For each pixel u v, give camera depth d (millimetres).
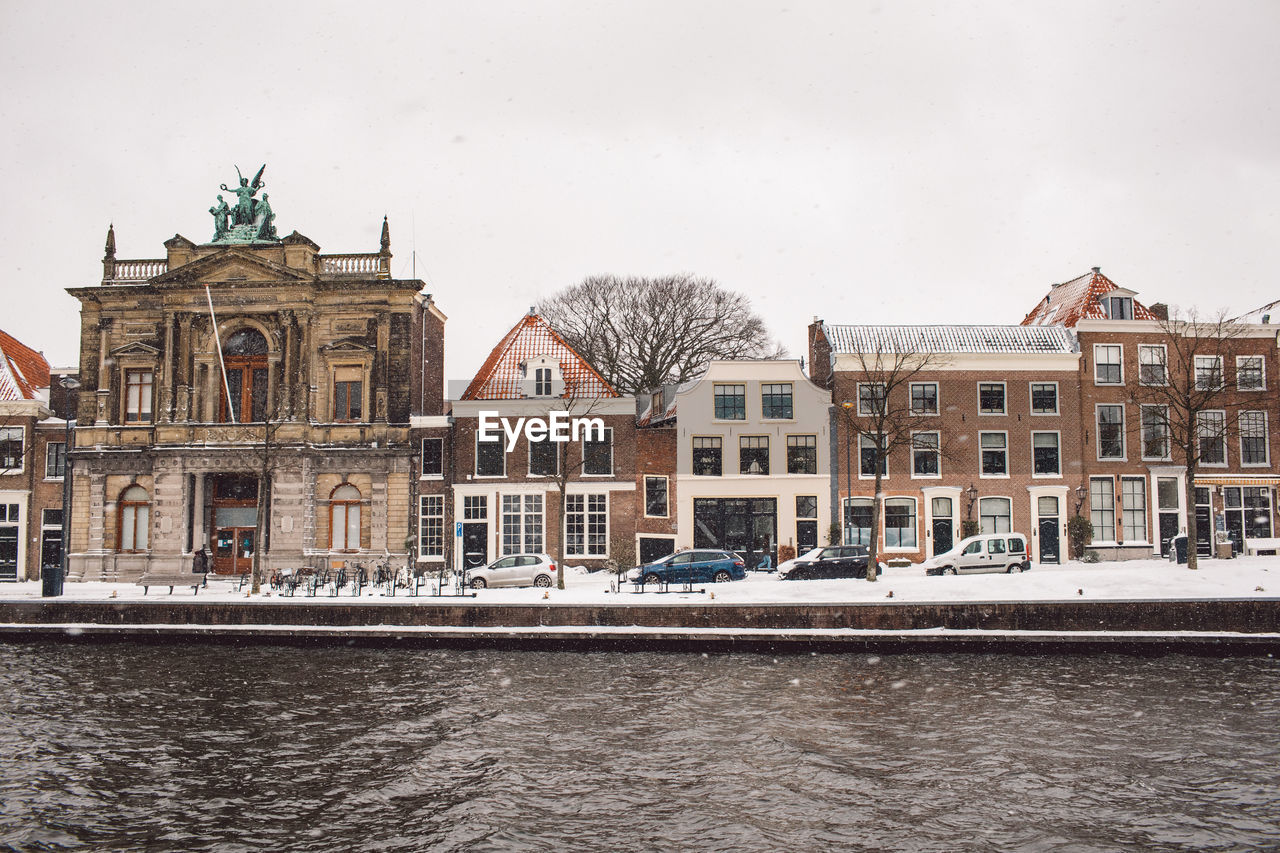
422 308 51156
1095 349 48219
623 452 47906
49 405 51750
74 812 18156
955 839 17031
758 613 32125
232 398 48438
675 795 19000
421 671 28922
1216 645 30578
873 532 37250
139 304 48812
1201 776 19859
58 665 29719
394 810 18297
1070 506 47312
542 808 18391
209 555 47219
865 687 26828
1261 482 47844
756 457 48031
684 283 62344
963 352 47594
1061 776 19891
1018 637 30953
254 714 24312
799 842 16922
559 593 36344
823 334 49625
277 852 16547
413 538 47656
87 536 47750
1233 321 48219
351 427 47500
